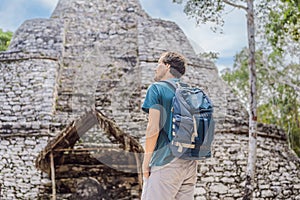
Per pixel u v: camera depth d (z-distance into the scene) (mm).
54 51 10188
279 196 8383
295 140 15398
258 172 8445
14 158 8336
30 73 9711
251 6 7863
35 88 9406
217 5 7598
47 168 7426
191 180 2156
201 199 7910
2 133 8516
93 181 8023
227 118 8703
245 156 8445
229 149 8445
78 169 8055
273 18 8898
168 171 2049
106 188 8016
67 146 7031
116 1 12406
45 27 11039
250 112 7633
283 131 9461
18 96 9336
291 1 7934
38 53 10016
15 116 9016
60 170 7984
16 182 8156
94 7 11992
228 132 8602
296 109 17078
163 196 2041
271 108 18047
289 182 8594
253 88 7652
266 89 17656
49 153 7027
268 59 15648
